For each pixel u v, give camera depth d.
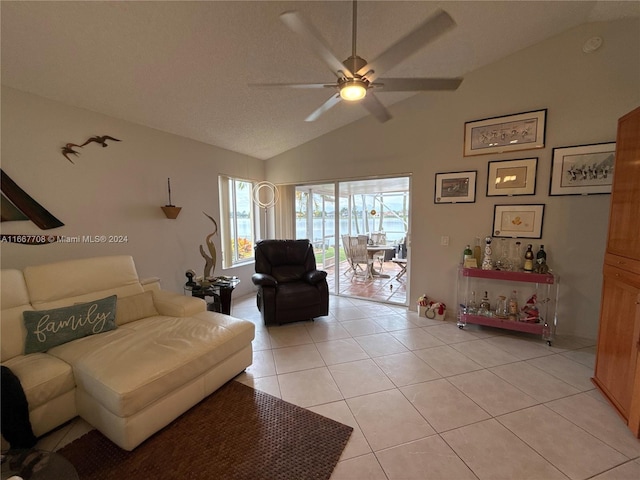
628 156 1.83
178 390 1.76
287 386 2.14
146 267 3.14
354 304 4.16
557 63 2.80
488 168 3.20
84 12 1.64
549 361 2.48
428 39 1.40
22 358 1.76
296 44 2.18
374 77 1.76
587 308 2.88
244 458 1.51
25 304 1.96
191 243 3.67
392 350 2.70
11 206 2.14
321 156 4.39
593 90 2.68
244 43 2.11
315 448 1.57
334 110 3.52
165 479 1.39
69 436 1.67
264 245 3.84
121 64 2.13
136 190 3.01
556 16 2.48
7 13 1.57
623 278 1.82
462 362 2.47
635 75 2.54
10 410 1.41
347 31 2.18
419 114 3.56
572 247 2.88
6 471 1.13
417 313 3.75
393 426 1.72
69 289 2.17
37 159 2.28
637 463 1.46
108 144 2.75
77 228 2.54
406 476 1.40
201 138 3.67
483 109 3.18
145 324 2.25
